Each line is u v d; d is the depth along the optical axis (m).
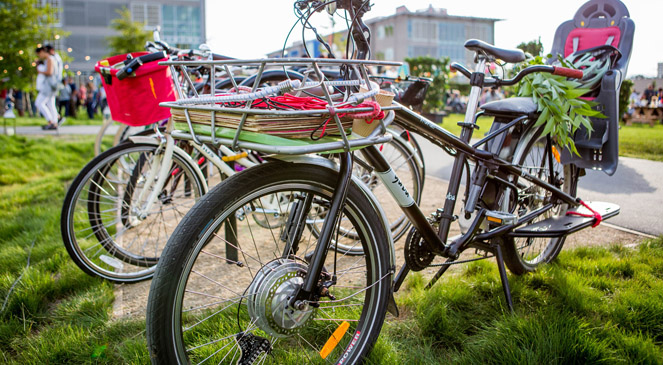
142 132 2.94
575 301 2.31
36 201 4.86
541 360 1.91
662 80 12.16
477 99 2.27
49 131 11.24
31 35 10.61
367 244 1.89
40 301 2.61
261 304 1.63
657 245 3.06
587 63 2.60
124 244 3.48
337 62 1.41
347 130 1.61
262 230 3.72
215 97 1.42
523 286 2.53
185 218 1.50
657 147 6.69
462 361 1.95
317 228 2.64
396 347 2.06
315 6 1.73
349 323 2.01
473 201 2.29
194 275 2.91
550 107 2.35
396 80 3.03
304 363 1.95
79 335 2.24
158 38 2.77
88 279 2.84
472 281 2.62
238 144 1.42
